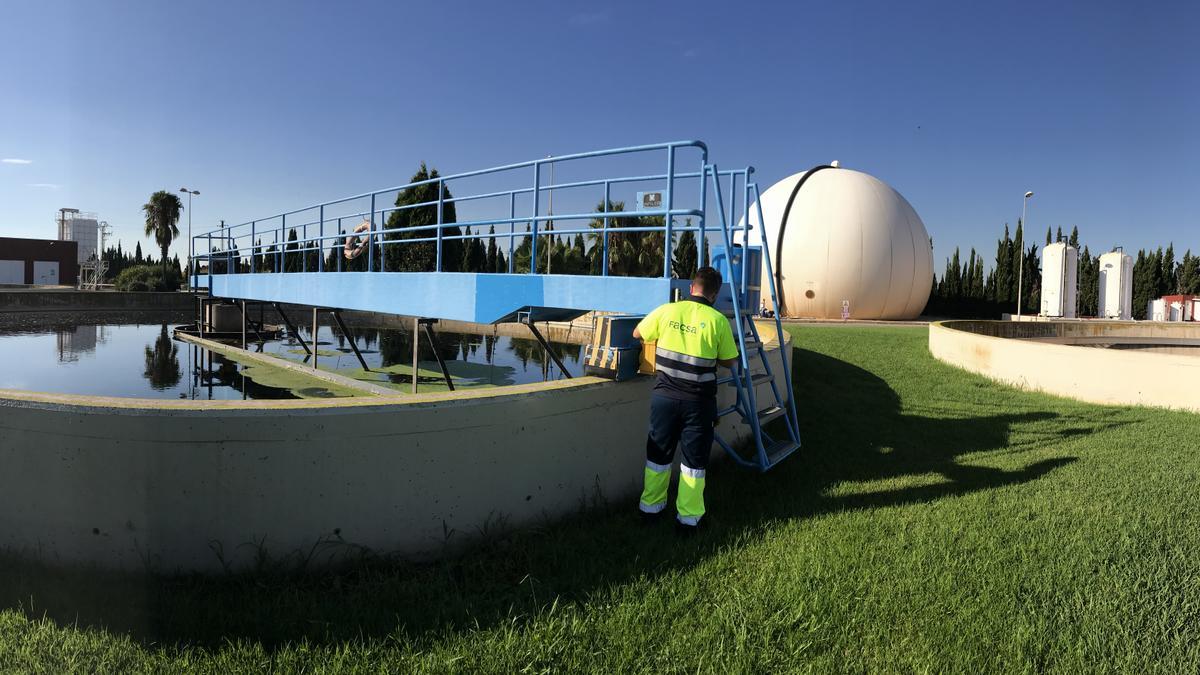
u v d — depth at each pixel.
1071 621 2.72
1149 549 3.48
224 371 13.57
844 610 2.77
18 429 3.14
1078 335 20.77
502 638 2.53
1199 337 21.31
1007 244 48.00
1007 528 3.80
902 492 4.67
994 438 6.69
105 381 12.02
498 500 3.67
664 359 3.88
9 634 2.49
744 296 5.77
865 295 34.56
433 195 30.84
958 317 45.44
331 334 22.58
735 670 2.31
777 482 4.95
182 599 2.80
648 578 3.11
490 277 6.53
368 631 2.57
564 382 4.28
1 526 3.21
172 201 51.91
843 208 34.56
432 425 3.40
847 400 8.80
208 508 3.07
